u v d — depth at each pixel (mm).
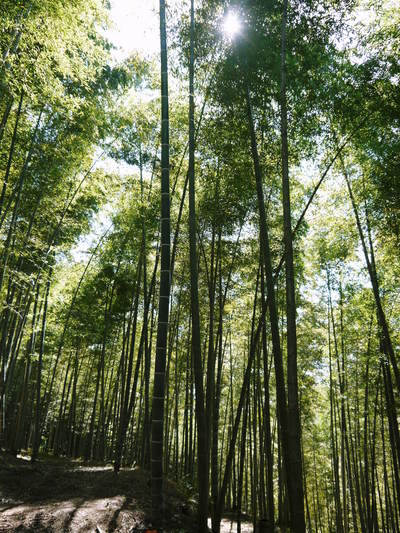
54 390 18766
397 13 6195
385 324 7469
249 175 6621
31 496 6492
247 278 9148
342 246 9336
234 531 9055
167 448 13086
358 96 5984
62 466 10719
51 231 9711
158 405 4234
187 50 6004
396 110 6016
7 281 8375
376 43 6137
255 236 7945
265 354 7594
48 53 5496
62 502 6266
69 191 8906
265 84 5602
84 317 14172
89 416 20438
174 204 9523
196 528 5984
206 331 10945
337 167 7988
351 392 11211
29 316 11891
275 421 13352
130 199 9500
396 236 7484
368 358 9656
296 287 10414
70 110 6465
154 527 3943
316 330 11719
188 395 12961
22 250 7930
